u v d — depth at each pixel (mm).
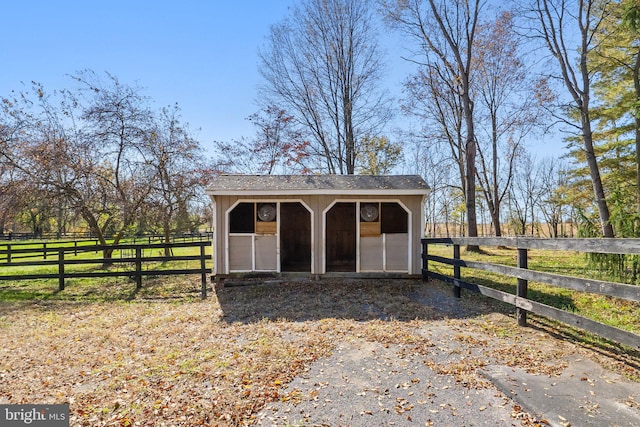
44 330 5793
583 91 13484
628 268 6133
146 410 3098
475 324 5328
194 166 14766
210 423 2867
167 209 14242
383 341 4684
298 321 5867
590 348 4129
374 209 9242
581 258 11484
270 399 3213
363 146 22141
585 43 13305
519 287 5098
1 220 12906
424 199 9047
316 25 20828
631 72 13852
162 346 4832
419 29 17250
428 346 4453
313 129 21547
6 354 4660
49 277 9219
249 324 5766
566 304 6023
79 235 28484
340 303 7035
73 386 3658
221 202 9078
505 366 3725
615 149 15938
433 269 10539
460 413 2893
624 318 5148
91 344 5031
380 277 8984
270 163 20734
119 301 7949
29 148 12250
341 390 3350
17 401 3336
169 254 15000
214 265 9047
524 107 17234
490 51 18125
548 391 3121
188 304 7504
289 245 9812
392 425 2756
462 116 19578
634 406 2844
